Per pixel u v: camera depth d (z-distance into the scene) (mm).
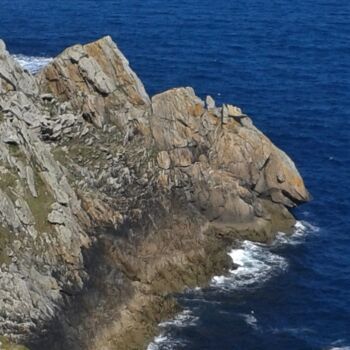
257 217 186750
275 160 189875
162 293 162000
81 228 160000
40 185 156000
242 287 168375
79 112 182875
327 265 177750
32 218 149875
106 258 158500
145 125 184125
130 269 160750
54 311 142375
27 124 169625
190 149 183375
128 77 188125
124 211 168500
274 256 179750
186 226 175250
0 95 166375
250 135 189250
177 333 152625
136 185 175000
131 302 155250
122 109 183750
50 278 145250
